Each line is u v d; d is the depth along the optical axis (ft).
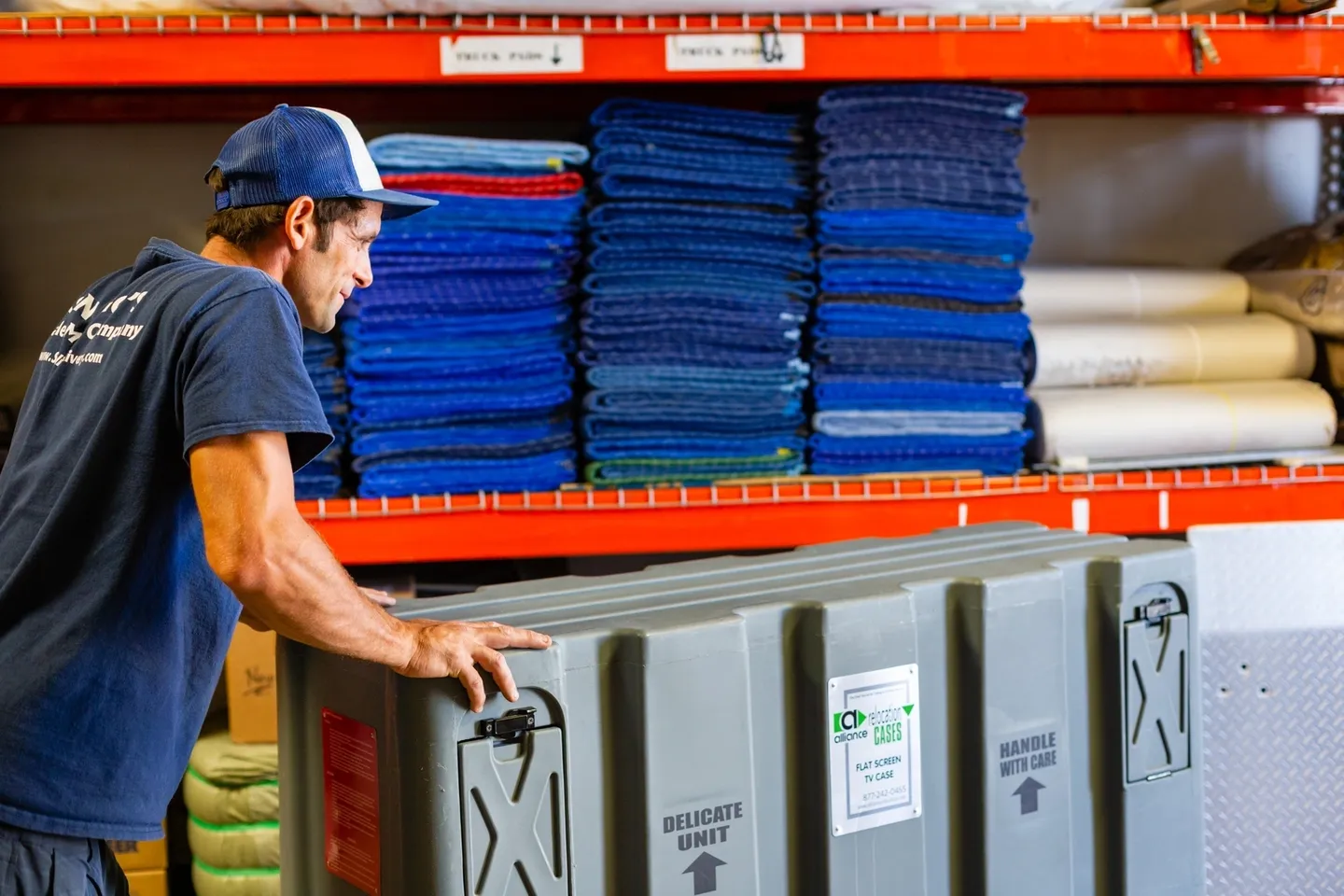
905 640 5.42
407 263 8.81
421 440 9.04
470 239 8.89
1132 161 12.78
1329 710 7.16
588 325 9.13
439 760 4.50
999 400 9.83
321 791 5.19
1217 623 7.06
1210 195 12.91
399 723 4.53
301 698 5.27
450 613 5.22
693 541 9.27
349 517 8.95
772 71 8.88
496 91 11.23
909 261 9.55
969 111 9.53
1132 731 6.02
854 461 9.68
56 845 4.99
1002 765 5.65
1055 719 5.83
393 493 9.04
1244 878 7.18
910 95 9.34
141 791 5.07
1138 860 6.07
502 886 4.64
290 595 4.51
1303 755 7.16
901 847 5.49
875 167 9.40
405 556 9.04
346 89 11.15
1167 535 10.94
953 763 5.66
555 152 8.97
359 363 8.90
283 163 5.26
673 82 11.14
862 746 5.32
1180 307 11.12
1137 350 10.43
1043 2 9.48
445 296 8.91
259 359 4.70
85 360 5.23
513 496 9.08
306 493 9.07
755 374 9.34
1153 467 10.06
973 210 9.66
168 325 4.85
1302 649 7.13
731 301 9.27
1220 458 10.16
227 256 5.42
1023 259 9.81
